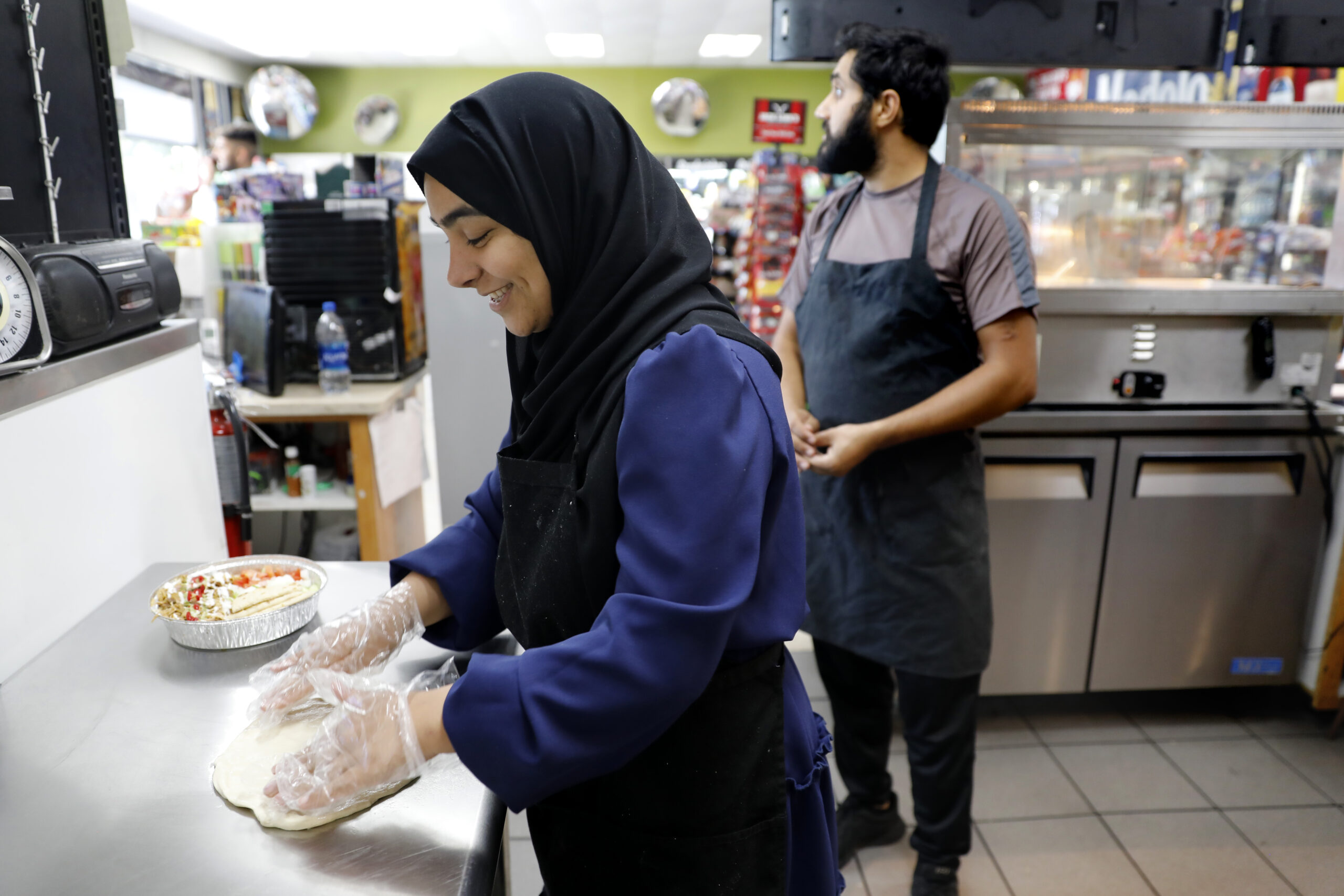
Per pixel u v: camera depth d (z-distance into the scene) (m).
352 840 0.73
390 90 7.38
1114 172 2.36
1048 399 2.33
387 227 2.81
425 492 3.57
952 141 2.20
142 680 0.99
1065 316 2.28
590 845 0.85
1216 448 2.36
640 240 0.78
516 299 0.81
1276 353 2.35
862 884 1.89
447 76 7.38
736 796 0.81
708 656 0.68
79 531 1.17
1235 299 2.28
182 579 1.16
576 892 0.87
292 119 7.05
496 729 0.69
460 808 0.78
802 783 0.90
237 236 3.09
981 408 1.63
